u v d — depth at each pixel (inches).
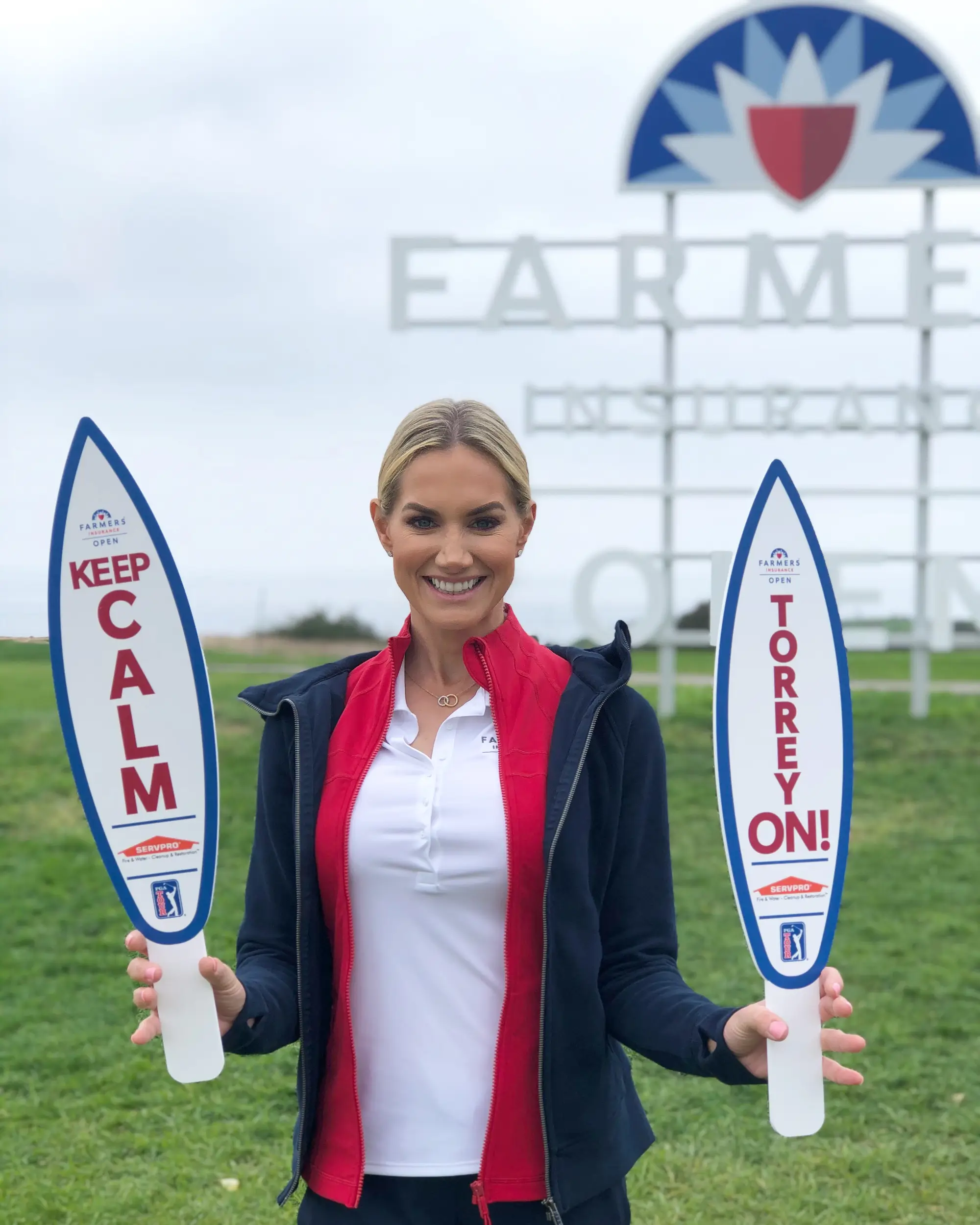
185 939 79.0
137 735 81.6
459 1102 75.8
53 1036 212.2
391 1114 76.4
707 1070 75.1
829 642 82.0
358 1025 77.6
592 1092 76.5
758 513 82.1
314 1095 78.2
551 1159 74.5
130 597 82.4
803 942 79.0
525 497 81.4
